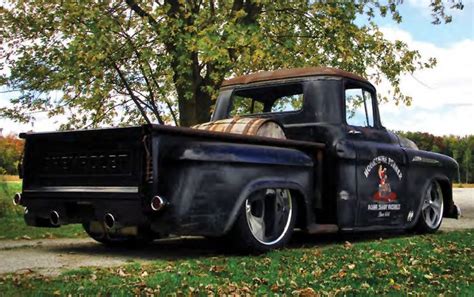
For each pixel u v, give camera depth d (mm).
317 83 6594
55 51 12703
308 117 6555
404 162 7258
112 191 4980
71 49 11703
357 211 6488
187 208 4832
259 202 5492
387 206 6945
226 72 12484
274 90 6914
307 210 5961
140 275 4172
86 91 13156
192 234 4926
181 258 5352
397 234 7816
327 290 3721
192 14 12008
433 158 7875
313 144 6199
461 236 7145
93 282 3830
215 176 5004
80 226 8570
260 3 12727
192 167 4871
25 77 13406
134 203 4848
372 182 6707
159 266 4633
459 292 3713
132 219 4891
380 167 6848
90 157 5211
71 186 5348
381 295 3580
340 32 13117
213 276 4156
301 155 5914
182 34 11656
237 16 11391
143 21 12773
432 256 5262
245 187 5215
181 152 4828
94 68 12297
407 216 7336
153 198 4699
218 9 12336
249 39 10961
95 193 5098
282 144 5766
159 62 12359
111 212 5016
